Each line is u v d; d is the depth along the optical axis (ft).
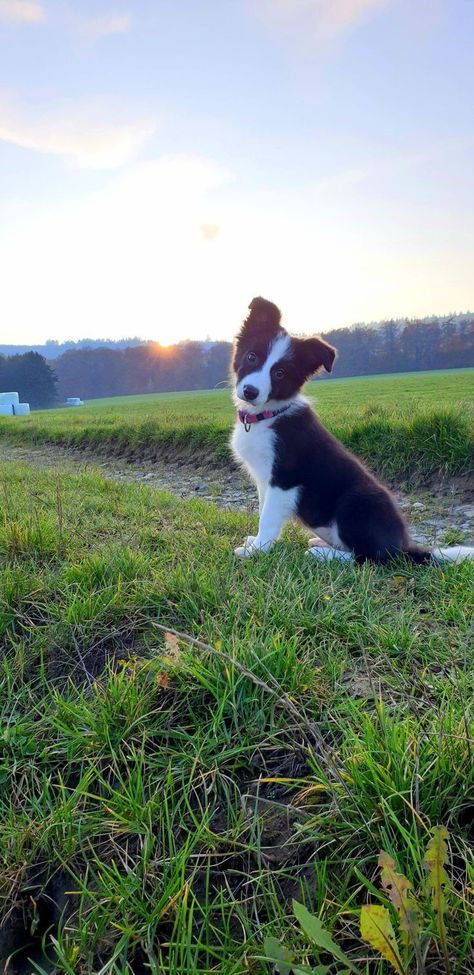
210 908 0.99
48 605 1.88
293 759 1.26
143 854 1.09
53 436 10.08
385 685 1.47
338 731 1.29
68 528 2.64
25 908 1.13
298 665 1.46
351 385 24.73
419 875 0.89
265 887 1.02
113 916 1.03
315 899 0.98
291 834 1.10
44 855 1.19
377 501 2.59
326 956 0.89
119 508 3.41
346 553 2.57
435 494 4.23
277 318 2.92
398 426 5.05
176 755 1.29
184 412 12.08
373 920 0.73
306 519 2.79
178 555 2.29
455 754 1.08
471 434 4.41
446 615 1.82
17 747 1.39
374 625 1.72
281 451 2.70
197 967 0.93
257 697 1.38
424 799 1.03
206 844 1.11
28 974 1.05
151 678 1.48
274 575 2.08
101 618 1.81
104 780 1.29
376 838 1.00
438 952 0.82
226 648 1.47
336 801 1.05
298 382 2.78
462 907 0.88
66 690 1.57
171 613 1.83
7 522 2.67
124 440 8.18
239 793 1.20
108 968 0.95
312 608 1.85
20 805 1.28
